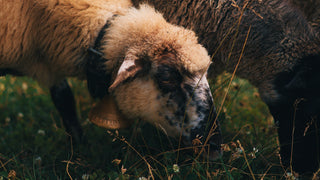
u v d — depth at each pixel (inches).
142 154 67.0
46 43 67.8
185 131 61.4
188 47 61.6
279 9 65.2
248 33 65.5
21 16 66.3
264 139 69.1
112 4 66.4
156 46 61.8
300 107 64.0
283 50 65.0
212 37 68.3
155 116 62.6
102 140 74.4
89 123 75.5
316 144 63.9
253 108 78.3
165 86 61.2
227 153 65.9
